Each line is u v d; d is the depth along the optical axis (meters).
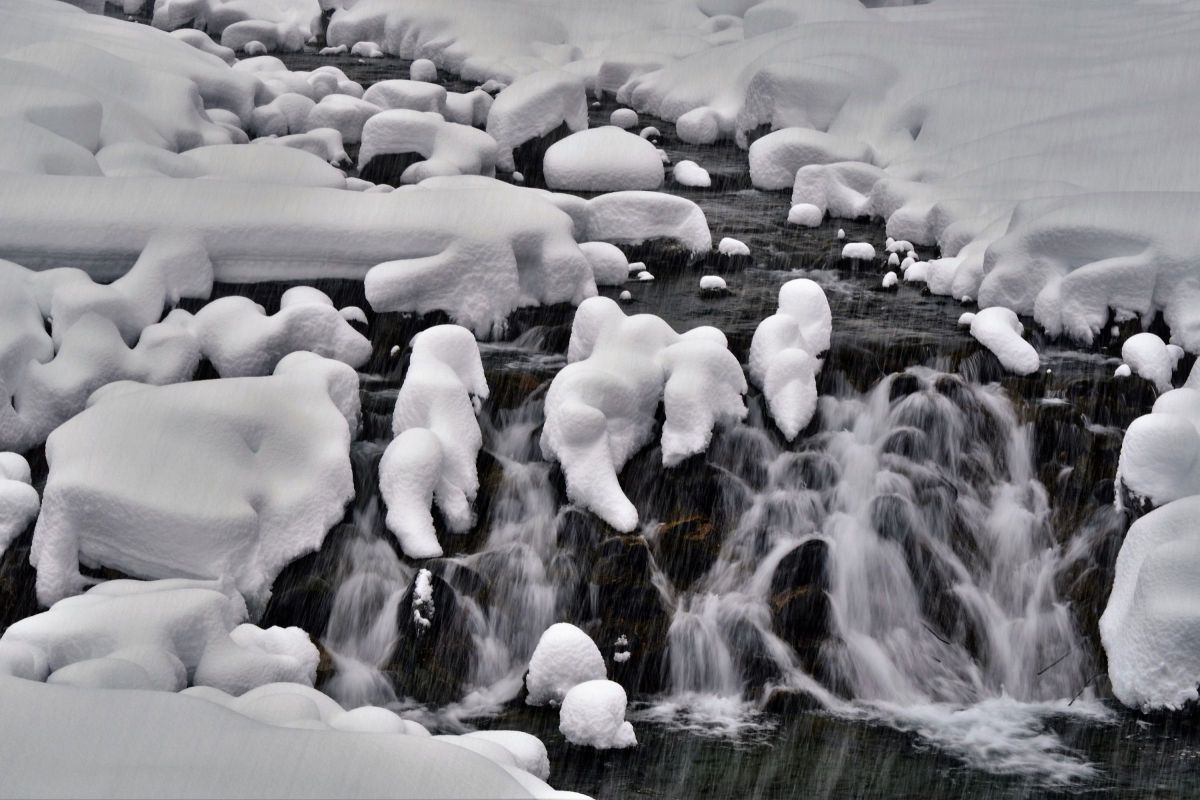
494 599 7.53
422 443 7.73
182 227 9.16
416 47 18.73
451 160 12.13
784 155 12.66
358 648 7.37
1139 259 8.94
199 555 7.26
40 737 4.90
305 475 7.70
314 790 4.65
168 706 5.03
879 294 10.02
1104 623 7.47
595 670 6.97
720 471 8.09
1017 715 7.23
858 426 8.47
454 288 9.23
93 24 15.02
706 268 10.42
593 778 6.48
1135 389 8.45
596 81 16.55
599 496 7.75
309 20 20.34
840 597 7.81
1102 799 6.41
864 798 6.40
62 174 10.23
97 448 7.40
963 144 12.41
